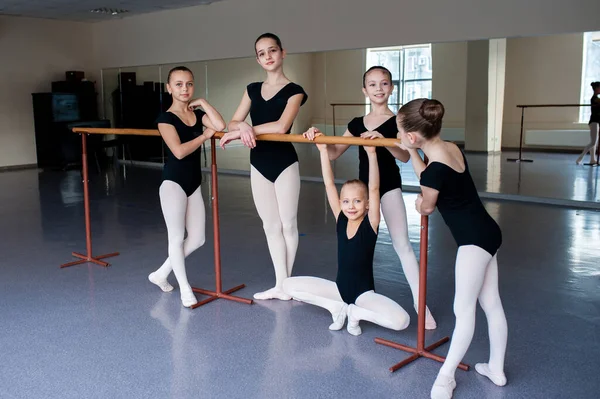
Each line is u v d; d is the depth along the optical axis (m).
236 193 8.22
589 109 7.03
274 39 3.44
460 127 7.90
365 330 3.23
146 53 11.61
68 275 4.35
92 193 8.35
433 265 4.49
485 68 7.54
